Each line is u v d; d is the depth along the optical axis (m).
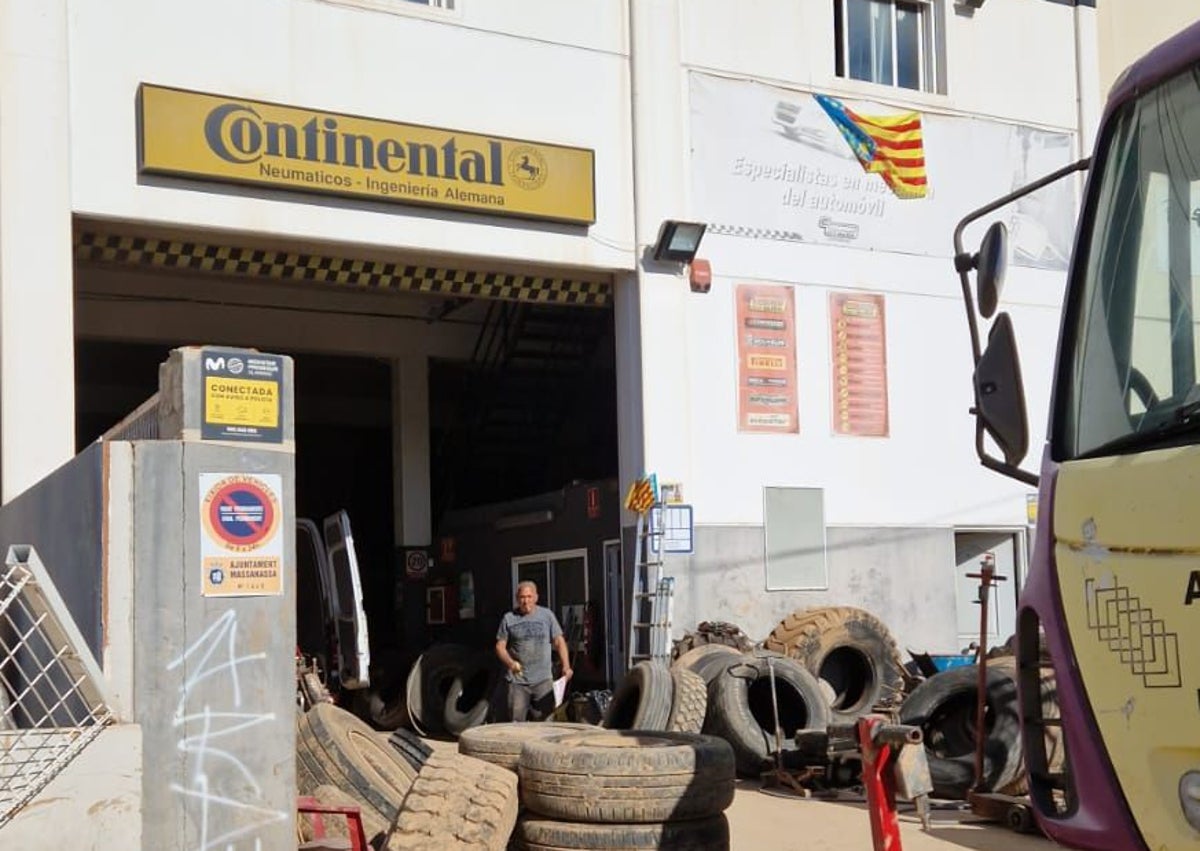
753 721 11.76
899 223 16.80
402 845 6.02
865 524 16.20
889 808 4.91
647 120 15.23
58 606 5.61
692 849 6.61
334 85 13.57
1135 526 3.75
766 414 15.73
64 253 12.12
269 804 5.69
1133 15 19.00
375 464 24.62
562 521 17.12
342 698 17.20
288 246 13.83
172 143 12.59
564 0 14.95
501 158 14.32
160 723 5.52
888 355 16.56
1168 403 3.94
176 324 17.91
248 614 5.75
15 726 6.62
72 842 5.27
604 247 15.01
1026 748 4.23
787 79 16.20
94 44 12.46
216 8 13.02
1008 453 4.43
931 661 14.84
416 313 19.59
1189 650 3.55
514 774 6.74
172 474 5.67
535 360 20.14
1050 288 17.72
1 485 11.84
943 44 17.42
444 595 19.56
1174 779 3.57
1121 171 4.37
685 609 15.03
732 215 15.72
